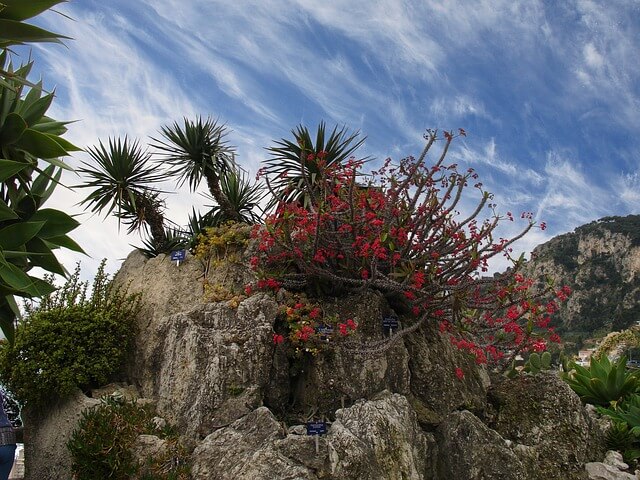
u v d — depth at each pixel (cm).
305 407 679
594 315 8338
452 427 658
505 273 744
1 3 586
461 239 737
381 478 554
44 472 708
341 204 760
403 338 747
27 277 653
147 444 604
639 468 704
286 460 540
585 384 878
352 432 583
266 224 729
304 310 721
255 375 658
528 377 775
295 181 971
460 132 745
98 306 802
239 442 582
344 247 748
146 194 1123
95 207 1084
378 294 760
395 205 744
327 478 534
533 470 659
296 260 734
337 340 689
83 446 608
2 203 624
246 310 706
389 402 642
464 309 775
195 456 586
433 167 757
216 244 841
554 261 9869
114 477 591
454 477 636
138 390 753
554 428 709
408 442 612
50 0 607
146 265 900
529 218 742
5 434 602
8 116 656
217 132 1153
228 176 1179
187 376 659
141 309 823
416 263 738
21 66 758
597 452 715
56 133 781
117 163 1073
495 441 644
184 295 818
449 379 741
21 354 747
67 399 726
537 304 706
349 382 675
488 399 770
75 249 746
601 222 10100
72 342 747
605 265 9094
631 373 883
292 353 702
